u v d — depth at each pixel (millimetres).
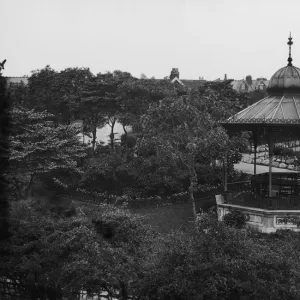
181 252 11945
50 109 41406
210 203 30375
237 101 44281
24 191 29391
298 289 11438
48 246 13828
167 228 27641
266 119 21141
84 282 12164
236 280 11367
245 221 21719
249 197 22469
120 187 33250
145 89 37719
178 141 27719
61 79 42625
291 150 35906
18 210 16719
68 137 33250
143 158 33125
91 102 38875
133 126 37531
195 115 26516
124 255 13039
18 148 28312
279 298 11234
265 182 24266
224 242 12281
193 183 27250
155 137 26984
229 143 25203
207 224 13391
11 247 14172
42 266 13602
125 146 38625
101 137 54469
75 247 13484
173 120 27250
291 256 12828
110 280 12156
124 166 33906
